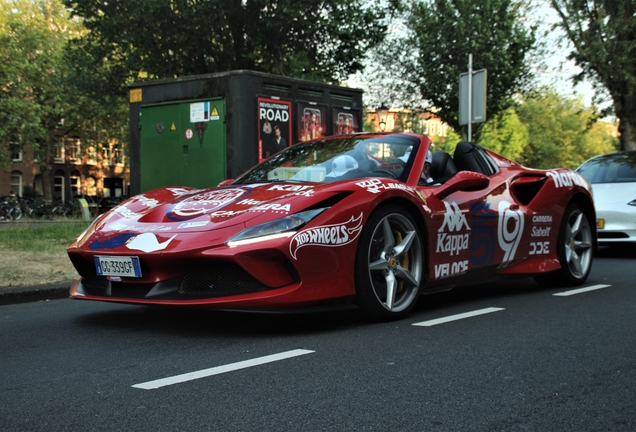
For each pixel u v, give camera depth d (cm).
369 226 381
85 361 311
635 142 2166
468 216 459
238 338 357
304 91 924
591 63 2083
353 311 439
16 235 935
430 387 265
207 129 860
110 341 355
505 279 516
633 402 249
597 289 555
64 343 352
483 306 466
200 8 1941
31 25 3638
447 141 3853
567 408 241
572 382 274
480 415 232
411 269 416
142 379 278
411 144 467
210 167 859
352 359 309
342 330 376
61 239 895
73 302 507
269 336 361
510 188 515
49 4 3794
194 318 420
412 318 415
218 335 366
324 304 366
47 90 3684
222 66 2130
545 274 551
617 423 226
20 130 3575
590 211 588
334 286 364
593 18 2116
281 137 885
